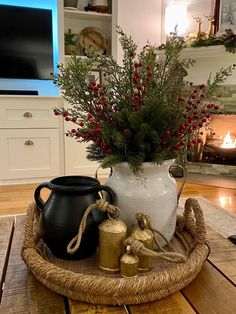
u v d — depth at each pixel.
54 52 3.06
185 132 0.66
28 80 3.12
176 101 0.66
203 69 3.19
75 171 2.95
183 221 0.82
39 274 0.58
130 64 0.69
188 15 3.28
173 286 0.55
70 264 0.66
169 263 0.65
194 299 0.55
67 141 2.88
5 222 0.91
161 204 0.69
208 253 0.67
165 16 3.22
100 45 3.20
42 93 3.19
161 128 0.64
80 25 3.19
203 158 3.34
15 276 0.61
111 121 0.65
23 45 2.90
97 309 0.52
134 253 0.59
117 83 0.68
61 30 2.87
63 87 0.69
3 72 2.91
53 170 2.90
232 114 3.13
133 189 0.68
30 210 0.76
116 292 0.51
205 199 2.44
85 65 0.68
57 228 0.64
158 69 0.68
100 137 0.63
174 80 0.69
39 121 2.77
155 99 0.62
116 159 0.63
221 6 3.09
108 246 0.62
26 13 2.85
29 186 2.77
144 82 0.66
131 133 0.62
